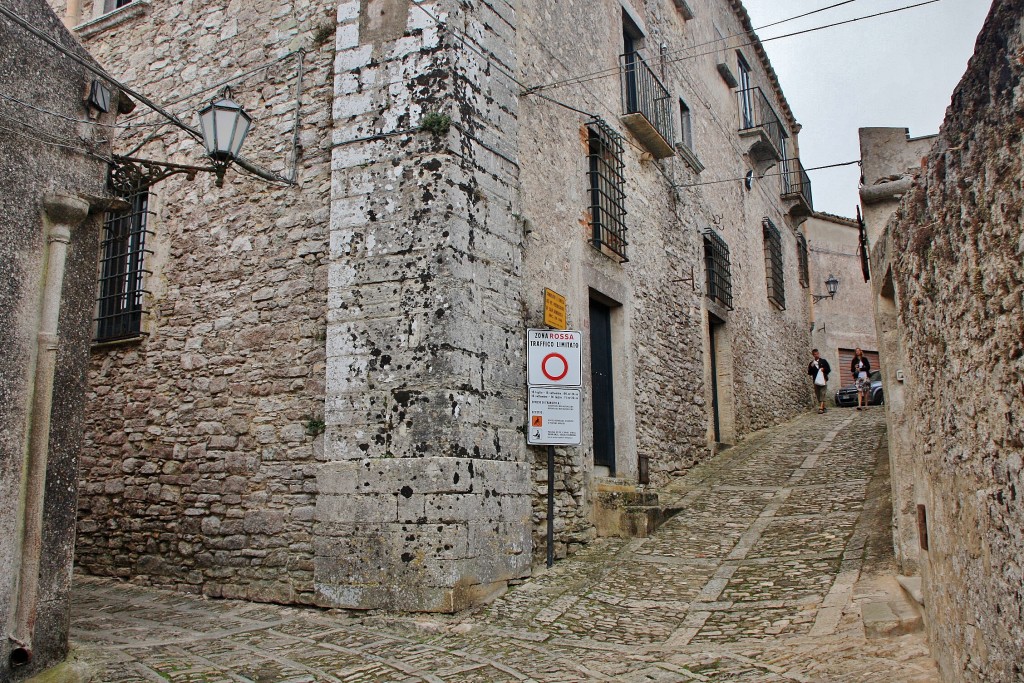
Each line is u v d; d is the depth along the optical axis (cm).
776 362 1609
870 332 2147
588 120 939
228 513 691
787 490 922
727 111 1534
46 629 431
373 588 600
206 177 781
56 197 451
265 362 705
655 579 653
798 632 501
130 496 754
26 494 424
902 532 561
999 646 266
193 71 820
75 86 486
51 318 444
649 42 1184
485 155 700
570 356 698
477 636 536
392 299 646
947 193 307
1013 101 230
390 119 680
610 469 915
